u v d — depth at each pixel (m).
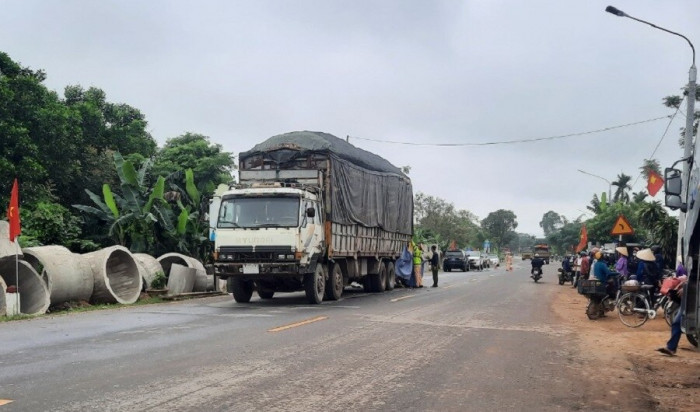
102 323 12.45
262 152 18.59
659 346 10.96
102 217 24.09
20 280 16.94
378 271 23.45
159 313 14.59
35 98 26.39
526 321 14.14
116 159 24.05
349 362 8.47
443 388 7.10
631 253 18.47
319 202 17.61
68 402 6.06
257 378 7.32
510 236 141.50
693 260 8.79
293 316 13.95
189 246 25.44
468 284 30.55
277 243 16.06
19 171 23.80
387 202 24.33
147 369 7.70
